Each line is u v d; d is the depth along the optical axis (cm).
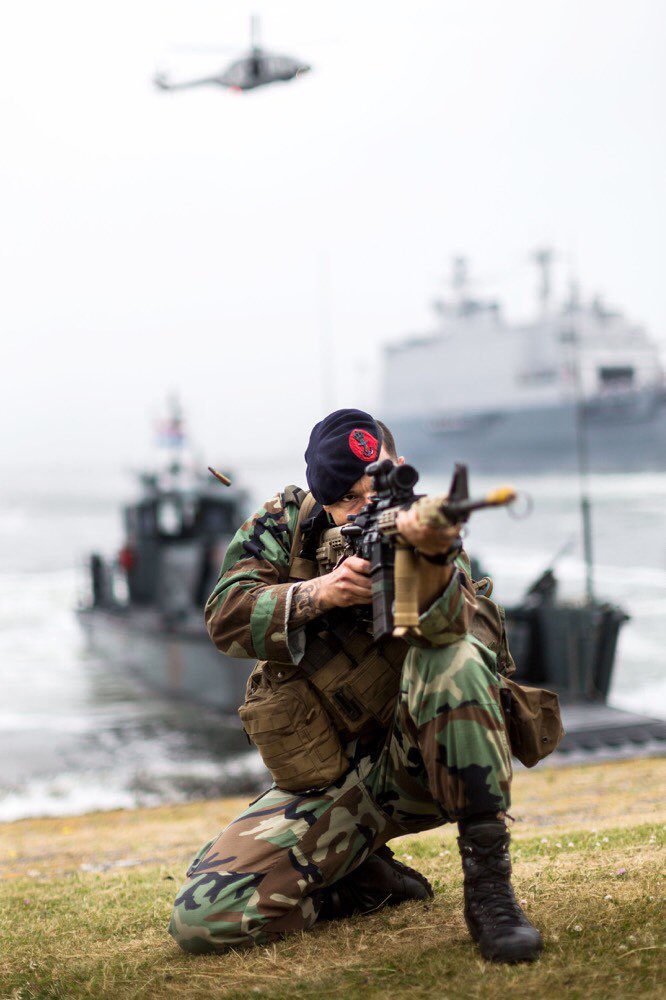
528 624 2220
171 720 2866
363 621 445
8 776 2273
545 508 12862
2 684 3588
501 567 7562
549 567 2281
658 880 477
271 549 467
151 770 2306
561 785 1221
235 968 414
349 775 452
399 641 445
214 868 445
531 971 376
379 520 388
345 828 450
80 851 943
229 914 434
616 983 356
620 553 8281
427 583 382
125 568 3872
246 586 453
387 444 476
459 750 401
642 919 420
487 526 11138
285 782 451
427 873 568
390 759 443
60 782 2208
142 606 3891
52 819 1376
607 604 2131
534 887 488
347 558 429
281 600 436
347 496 457
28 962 453
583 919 428
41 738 2673
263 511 477
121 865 816
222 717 2898
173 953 448
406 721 422
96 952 462
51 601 7212
